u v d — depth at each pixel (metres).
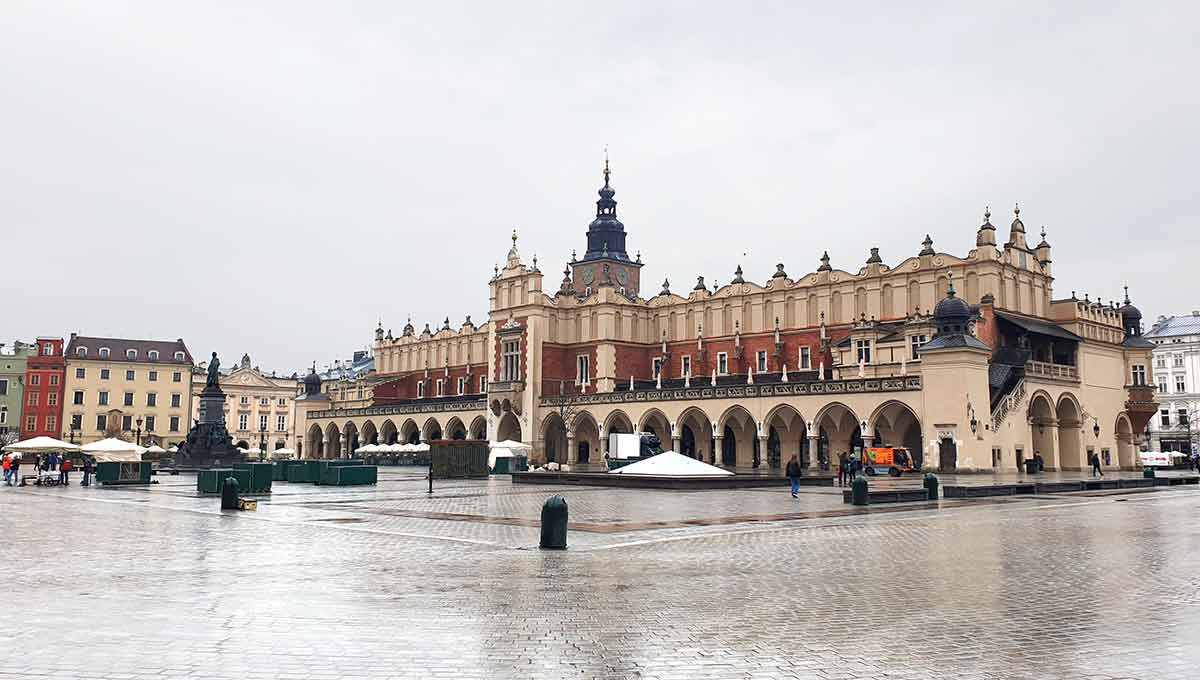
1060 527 25.67
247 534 23.23
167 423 130.88
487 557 18.77
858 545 21.16
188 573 16.31
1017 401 64.62
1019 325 67.88
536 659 10.19
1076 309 74.44
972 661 10.20
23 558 18.34
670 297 94.62
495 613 12.70
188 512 30.52
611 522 27.08
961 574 16.48
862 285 78.25
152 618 12.23
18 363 126.19
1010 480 52.00
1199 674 9.71
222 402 69.81
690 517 28.97
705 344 90.62
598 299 94.50
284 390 148.25
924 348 61.84
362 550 19.86
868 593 14.45
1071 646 10.90
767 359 84.69
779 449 78.88
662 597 14.02
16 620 12.07
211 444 68.38
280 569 16.88
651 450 66.00
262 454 106.38
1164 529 25.05
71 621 12.01
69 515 29.27
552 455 96.06
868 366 72.81
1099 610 13.08
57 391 125.12
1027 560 18.41
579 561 18.19
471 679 9.37
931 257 73.62
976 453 59.34
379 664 9.91
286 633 11.38
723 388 75.00
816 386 68.56
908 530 24.80
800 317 82.69
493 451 75.00
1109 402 77.12
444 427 102.81
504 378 97.12
